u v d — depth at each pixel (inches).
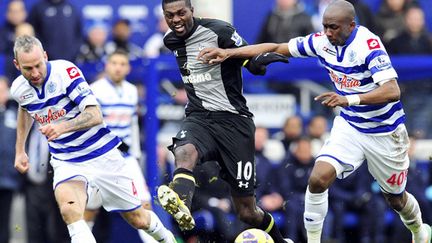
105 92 1125.7
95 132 813.9
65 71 794.2
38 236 1222.9
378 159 828.0
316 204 823.1
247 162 840.3
